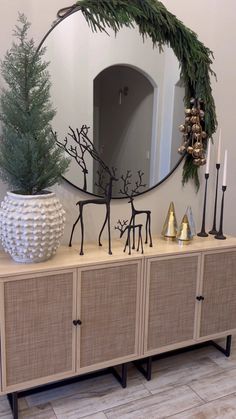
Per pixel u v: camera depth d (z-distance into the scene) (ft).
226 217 9.08
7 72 5.52
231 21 8.09
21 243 5.40
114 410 6.06
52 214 5.51
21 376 5.56
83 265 5.74
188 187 8.14
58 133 6.44
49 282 5.54
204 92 7.69
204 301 7.05
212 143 8.26
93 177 6.89
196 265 6.82
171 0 7.30
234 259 7.25
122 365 6.61
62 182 6.61
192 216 7.50
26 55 5.39
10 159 5.45
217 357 7.71
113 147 7.00
